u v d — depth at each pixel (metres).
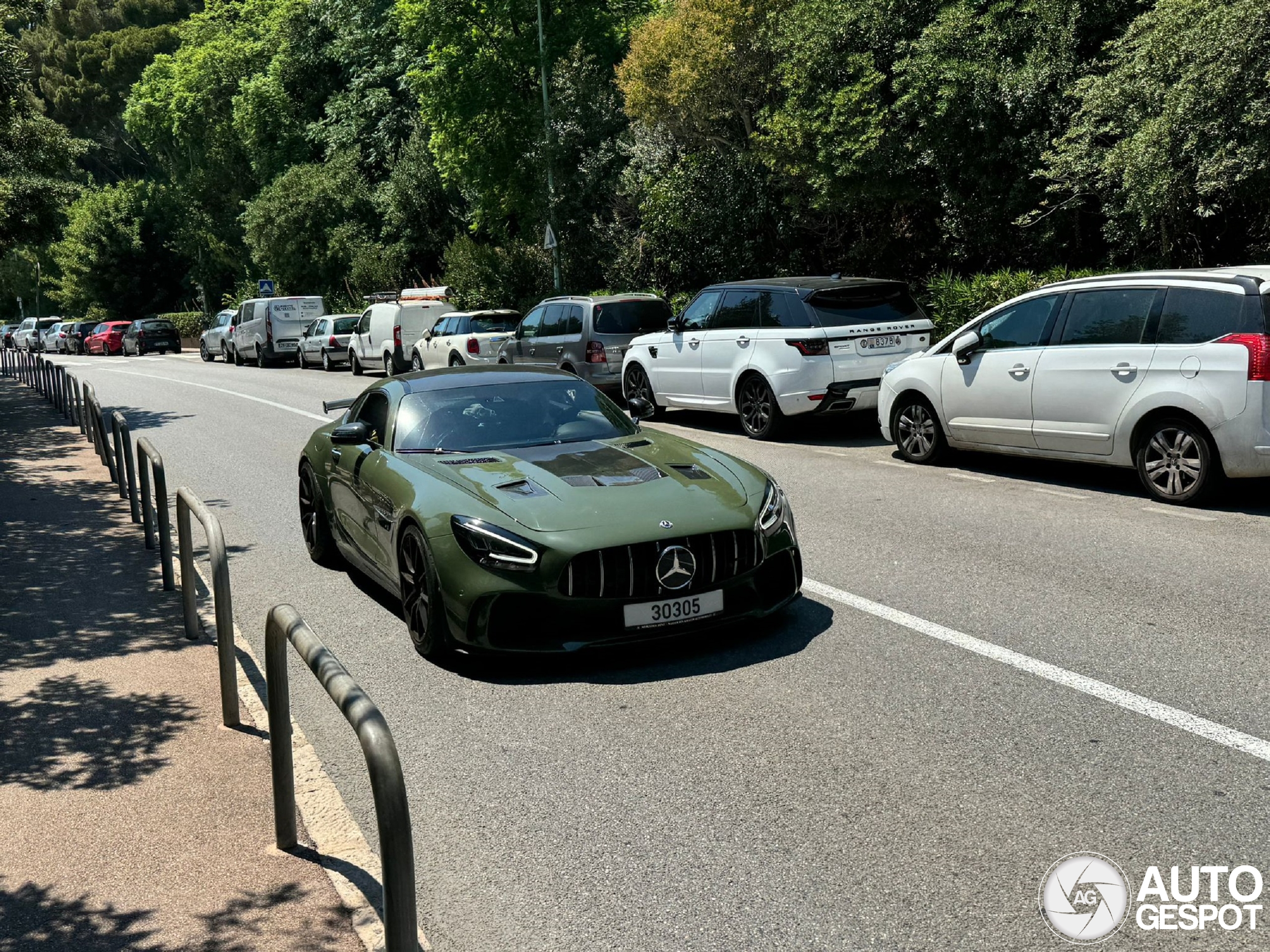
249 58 59.50
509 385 7.08
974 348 10.30
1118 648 5.40
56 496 11.16
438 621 5.44
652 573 5.24
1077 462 9.62
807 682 5.11
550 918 3.28
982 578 6.77
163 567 7.24
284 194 47.88
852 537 7.98
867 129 17.19
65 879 3.56
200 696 5.27
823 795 3.97
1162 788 3.91
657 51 22.31
